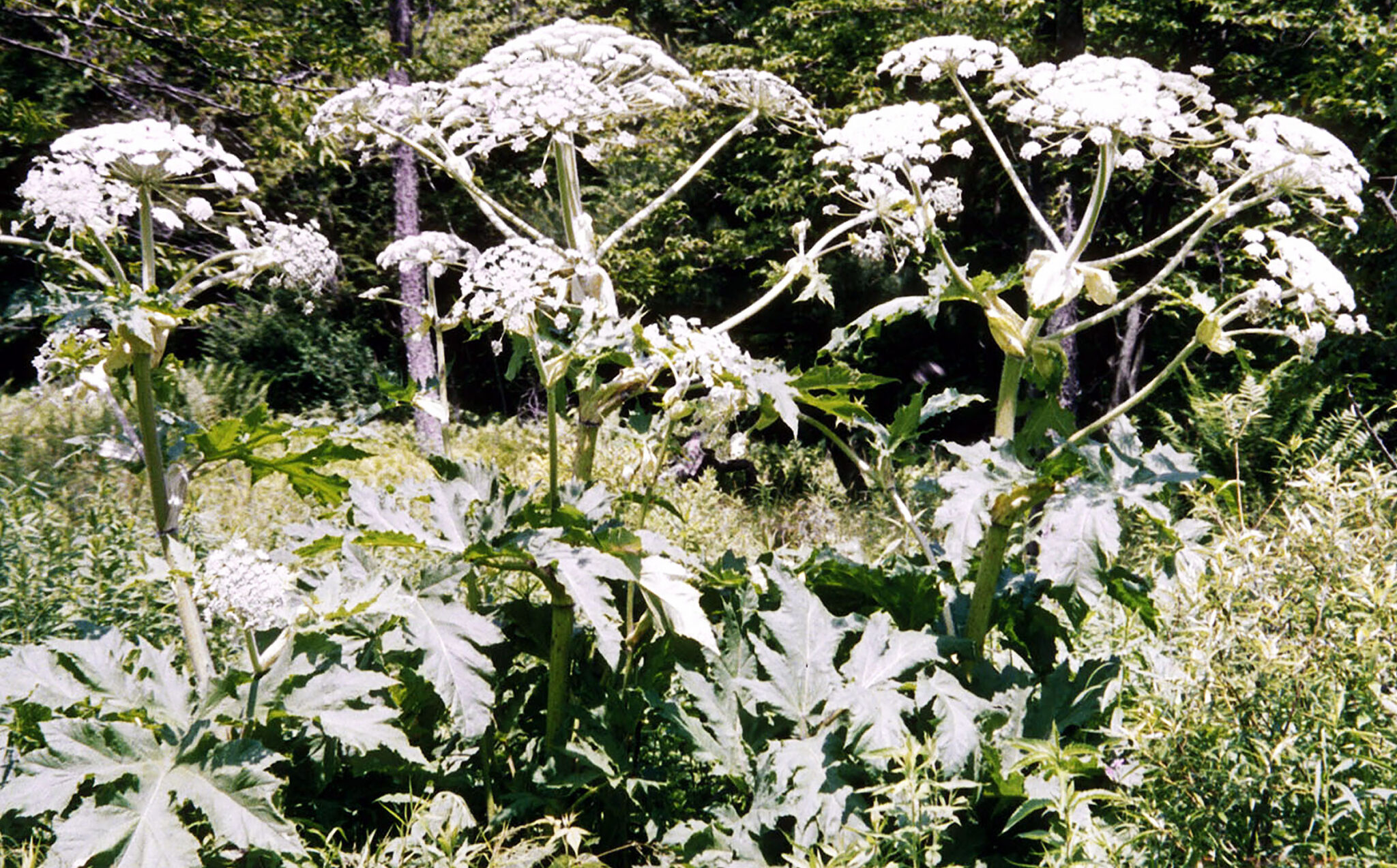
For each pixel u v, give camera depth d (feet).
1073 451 10.12
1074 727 10.65
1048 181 38.68
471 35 51.57
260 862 9.12
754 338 49.55
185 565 9.16
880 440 11.93
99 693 8.58
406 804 10.24
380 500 9.98
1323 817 7.52
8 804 7.70
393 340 55.47
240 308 48.44
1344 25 33.99
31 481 18.13
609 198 48.67
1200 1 35.96
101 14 32.91
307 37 34.83
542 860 10.03
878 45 40.22
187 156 8.68
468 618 9.58
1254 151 10.11
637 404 12.25
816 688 10.44
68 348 8.61
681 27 54.54
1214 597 9.05
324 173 49.29
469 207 54.70
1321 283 9.71
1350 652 8.46
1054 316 29.17
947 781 9.45
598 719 10.68
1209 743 8.32
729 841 9.55
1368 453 22.52
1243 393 28.48
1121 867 8.31
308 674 8.96
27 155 40.16
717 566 11.95
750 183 48.96
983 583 11.14
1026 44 36.55
